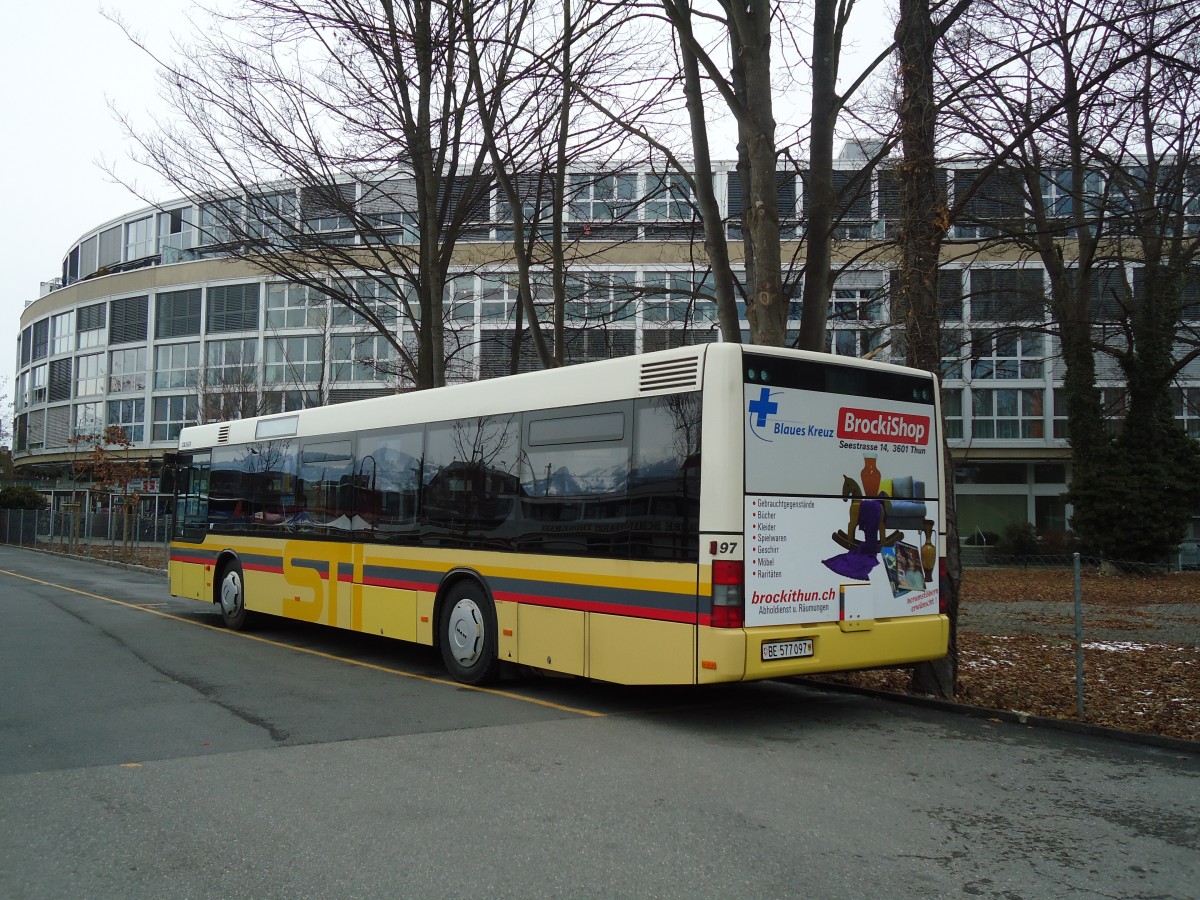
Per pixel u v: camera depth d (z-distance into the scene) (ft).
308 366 129.08
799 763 20.15
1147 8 32.32
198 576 45.78
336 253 51.96
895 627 24.64
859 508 24.27
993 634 41.06
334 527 36.09
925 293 29.58
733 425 22.09
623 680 23.53
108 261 166.71
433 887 13.05
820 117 31.27
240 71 44.96
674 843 14.85
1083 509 81.71
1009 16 42.98
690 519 22.22
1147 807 17.16
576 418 25.81
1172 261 76.84
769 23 31.30
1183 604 51.52
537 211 47.44
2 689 27.94
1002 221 58.49
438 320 50.06
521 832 15.31
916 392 26.02
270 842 14.82
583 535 25.11
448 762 19.77
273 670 32.07
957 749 21.62
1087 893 13.04
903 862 14.16
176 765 19.39
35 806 16.63
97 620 46.39
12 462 185.68
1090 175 66.08
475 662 28.91
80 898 12.67
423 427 31.91
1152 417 81.46
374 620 33.45
